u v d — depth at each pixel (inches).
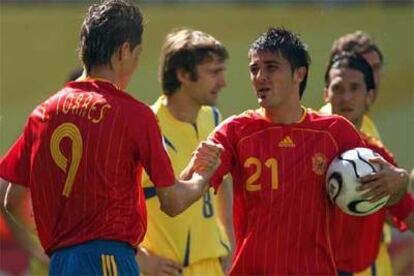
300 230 815.7
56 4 1925.4
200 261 1006.4
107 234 768.9
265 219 816.3
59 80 1898.4
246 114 833.5
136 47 790.5
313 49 1841.8
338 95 1018.1
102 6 789.2
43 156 780.6
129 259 776.3
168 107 1015.0
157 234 991.6
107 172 767.1
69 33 1899.6
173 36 1023.0
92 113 771.4
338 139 823.7
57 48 1899.6
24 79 1892.2
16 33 1897.1
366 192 800.9
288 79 817.5
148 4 1951.3
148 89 1831.9
